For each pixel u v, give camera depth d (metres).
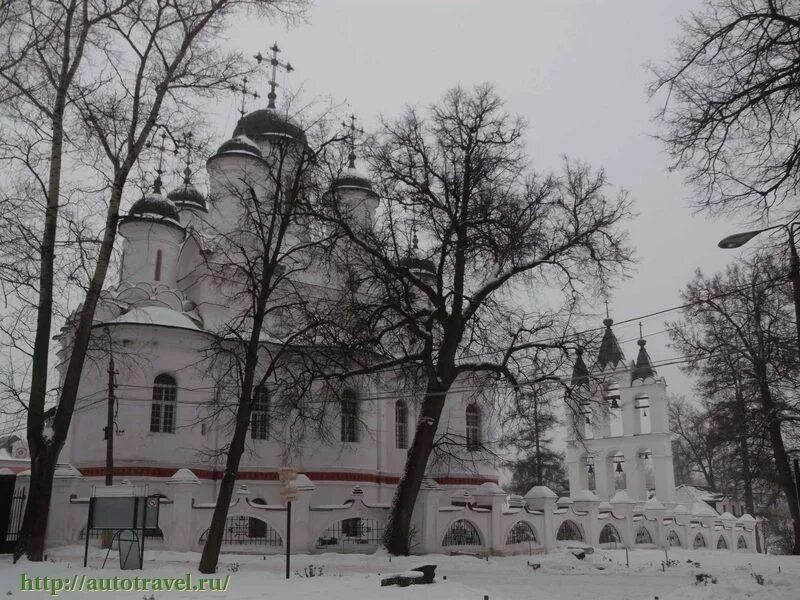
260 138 24.86
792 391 34.06
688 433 70.31
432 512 28.86
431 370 28.17
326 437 33.28
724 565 27.97
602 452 47.38
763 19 17.14
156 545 26.03
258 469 34.31
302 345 26.11
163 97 22.94
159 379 33.41
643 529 39.66
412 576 16.39
